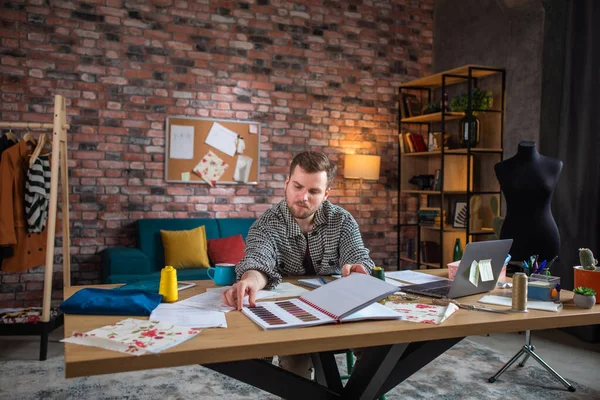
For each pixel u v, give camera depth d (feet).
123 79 15.57
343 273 6.11
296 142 17.62
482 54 16.75
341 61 18.17
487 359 11.11
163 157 16.08
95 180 15.39
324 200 6.98
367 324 4.62
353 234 7.01
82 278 15.30
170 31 16.03
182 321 4.57
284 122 17.46
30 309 12.14
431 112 17.11
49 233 10.86
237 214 16.97
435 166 18.63
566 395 9.15
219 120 16.57
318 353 5.73
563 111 13.07
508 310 5.25
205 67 16.44
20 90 14.53
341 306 4.85
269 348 4.03
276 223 6.81
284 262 6.98
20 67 14.52
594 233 12.25
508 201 10.42
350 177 17.51
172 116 16.05
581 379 9.96
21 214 11.62
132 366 3.66
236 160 16.84
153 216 16.02
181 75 16.19
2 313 11.74
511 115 15.49
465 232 16.66
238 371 4.72
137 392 9.17
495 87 16.11
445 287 6.23
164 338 4.04
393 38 18.89
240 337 4.14
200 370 10.36
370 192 18.78
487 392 9.28
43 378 9.75
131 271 13.66
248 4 16.89
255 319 4.63
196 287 6.22
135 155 15.78
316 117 17.87
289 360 6.43
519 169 10.23
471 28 17.30
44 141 11.84
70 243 15.17
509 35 15.60
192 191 16.44
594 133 12.32
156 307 5.08
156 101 15.94
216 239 15.48
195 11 16.28
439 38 19.01
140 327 4.33
